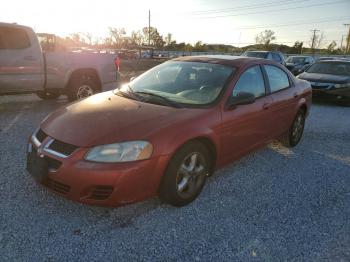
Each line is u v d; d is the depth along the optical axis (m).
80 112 3.62
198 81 4.21
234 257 2.81
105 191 3.05
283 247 2.97
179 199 3.46
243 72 4.33
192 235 3.07
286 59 22.75
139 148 3.10
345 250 2.97
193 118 3.54
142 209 3.45
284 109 5.09
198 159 3.63
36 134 3.56
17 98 9.41
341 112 9.38
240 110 4.09
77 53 8.35
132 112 3.55
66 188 3.11
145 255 2.78
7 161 4.48
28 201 3.48
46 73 7.80
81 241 2.91
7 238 2.89
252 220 3.37
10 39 7.16
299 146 5.86
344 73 11.06
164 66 4.80
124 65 26.14
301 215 3.51
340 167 4.93
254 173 4.52
